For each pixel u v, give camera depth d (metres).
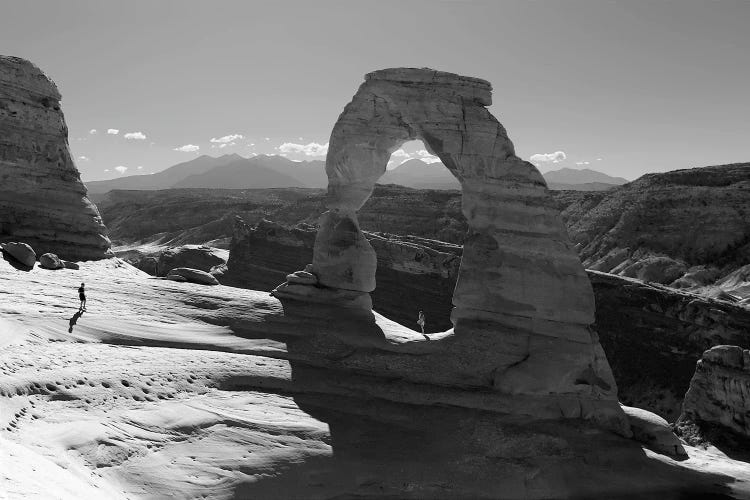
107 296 26.98
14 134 36.59
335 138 28.36
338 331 25.56
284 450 18.61
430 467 19.50
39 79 38.31
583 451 21.62
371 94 27.78
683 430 26.95
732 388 26.00
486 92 27.09
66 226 37.47
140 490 15.77
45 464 14.23
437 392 22.78
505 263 25.80
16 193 36.22
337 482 18.12
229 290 29.11
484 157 26.39
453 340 25.38
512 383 23.34
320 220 29.38
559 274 25.38
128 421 17.94
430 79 26.89
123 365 20.59
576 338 24.73
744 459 24.30
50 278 29.11
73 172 39.41
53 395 17.95
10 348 19.77
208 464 17.36
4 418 16.06
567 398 23.62
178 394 20.06
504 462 20.38
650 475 21.19
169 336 23.83
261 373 22.23
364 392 22.47
